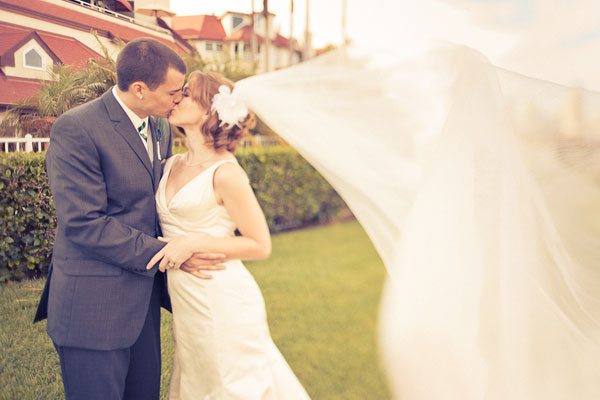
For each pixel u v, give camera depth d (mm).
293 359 2715
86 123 1476
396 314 1704
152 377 1828
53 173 1461
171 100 1577
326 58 1902
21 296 2008
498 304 1654
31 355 1977
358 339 3002
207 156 1689
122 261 1494
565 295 1826
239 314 1659
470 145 1710
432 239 1684
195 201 1607
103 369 1550
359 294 3848
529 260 1726
